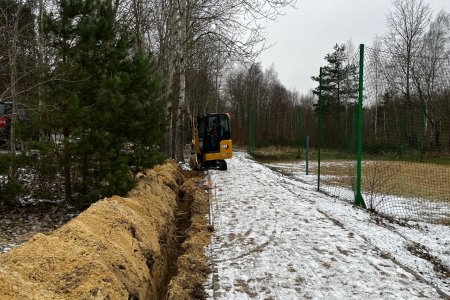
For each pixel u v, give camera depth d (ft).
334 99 63.87
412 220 32.45
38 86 27.94
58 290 10.56
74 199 28.45
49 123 26.73
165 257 21.03
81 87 27.91
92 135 26.55
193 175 54.03
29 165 27.12
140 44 57.47
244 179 49.16
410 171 55.77
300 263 21.06
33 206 28.58
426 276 19.72
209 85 123.85
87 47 27.73
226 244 24.00
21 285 9.64
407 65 76.07
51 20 27.58
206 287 18.04
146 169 32.94
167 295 16.03
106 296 10.89
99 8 29.09
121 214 17.58
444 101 67.77
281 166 77.30
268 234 26.05
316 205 34.42
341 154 55.62
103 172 27.14
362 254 22.44
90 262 12.17
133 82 31.76
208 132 58.03
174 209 31.17
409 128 60.75
